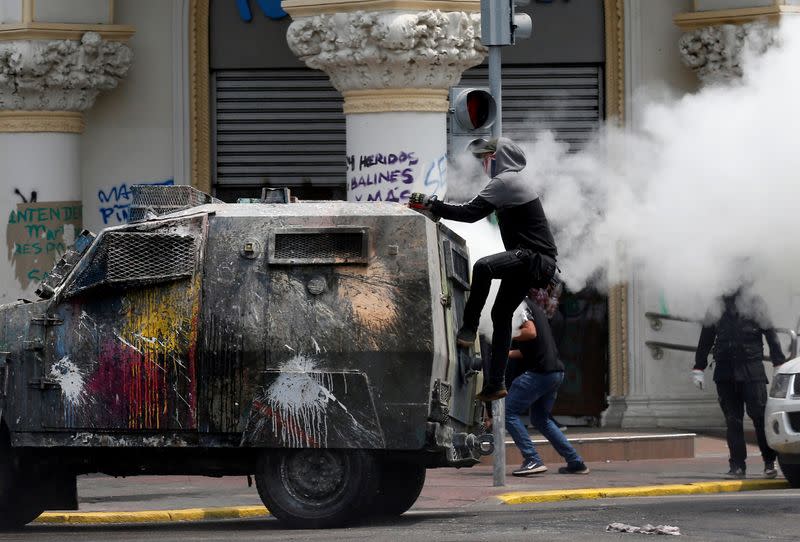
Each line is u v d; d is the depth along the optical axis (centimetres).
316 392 2341
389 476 2631
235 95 4472
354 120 3947
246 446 2353
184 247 2375
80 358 2395
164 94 4434
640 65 4425
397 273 2345
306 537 2206
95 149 4419
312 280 2358
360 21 3794
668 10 4425
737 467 3300
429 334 2333
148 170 4428
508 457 3600
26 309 2425
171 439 2370
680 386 4459
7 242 4250
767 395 3281
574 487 3095
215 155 4484
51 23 4125
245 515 2775
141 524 2656
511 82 4462
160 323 2375
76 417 2394
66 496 2552
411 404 2333
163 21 4419
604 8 4459
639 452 3725
